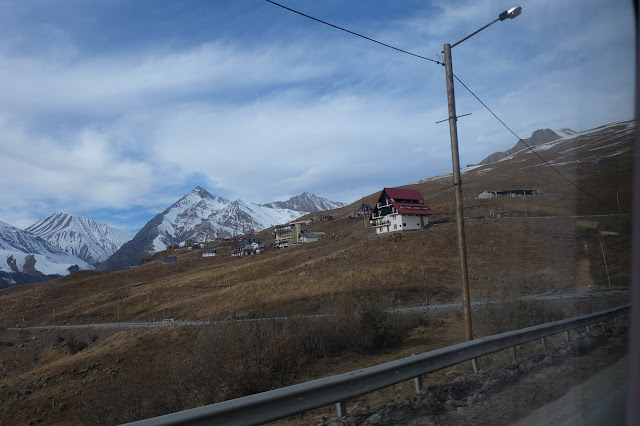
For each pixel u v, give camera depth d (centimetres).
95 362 4188
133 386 1617
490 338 1051
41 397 3681
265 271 9025
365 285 5641
